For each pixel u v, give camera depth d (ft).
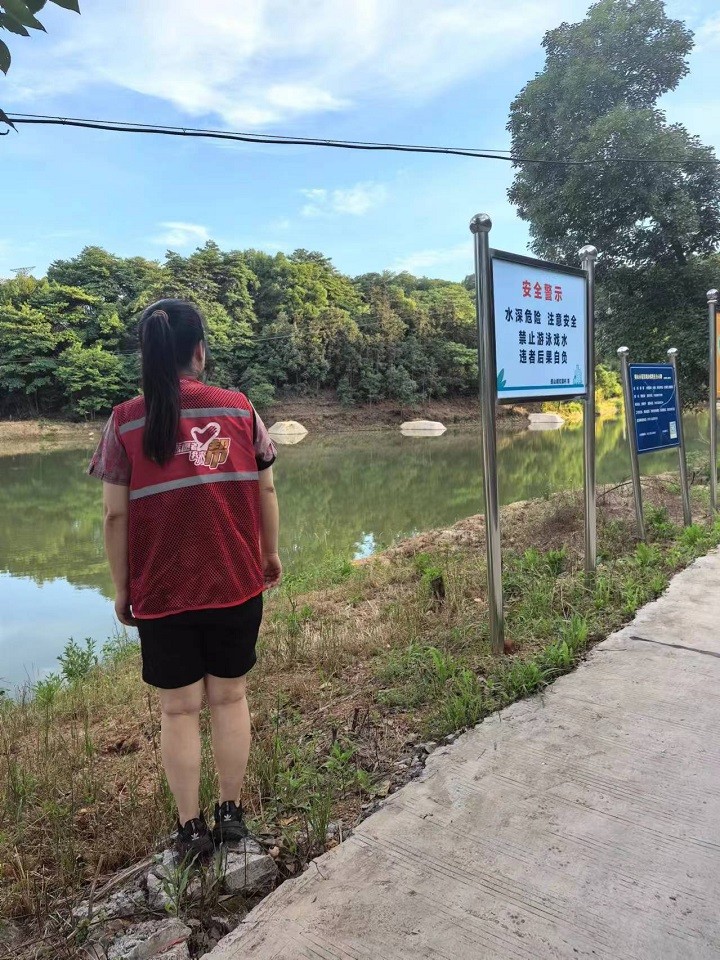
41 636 23.31
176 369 5.90
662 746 7.86
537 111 43.16
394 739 8.58
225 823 6.35
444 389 184.03
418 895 5.70
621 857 6.06
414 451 104.68
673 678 9.58
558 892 5.66
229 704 6.34
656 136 35.78
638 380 17.44
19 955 5.44
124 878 6.33
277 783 7.56
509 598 13.89
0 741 10.68
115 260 163.43
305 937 5.31
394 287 199.93
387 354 176.24
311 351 166.71
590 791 7.06
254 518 6.29
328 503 49.88
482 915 5.44
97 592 29.01
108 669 16.66
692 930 5.21
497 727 8.50
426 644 11.79
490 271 10.59
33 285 158.40
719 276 36.88
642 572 14.35
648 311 38.63
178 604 5.82
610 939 5.16
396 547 23.95
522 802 6.93
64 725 11.98
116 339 151.94
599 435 114.62
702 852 6.08
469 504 46.55
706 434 60.95
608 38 39.91
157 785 8.16
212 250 172.14
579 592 13.32
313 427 160.25
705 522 19.93
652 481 26.14
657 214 36.09
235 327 161.68
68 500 61.21
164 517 5.79
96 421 150.00
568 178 38.93
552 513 21.25
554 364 12.48
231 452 6.07
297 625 14.58
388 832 6.55
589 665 10.19
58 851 6.73
